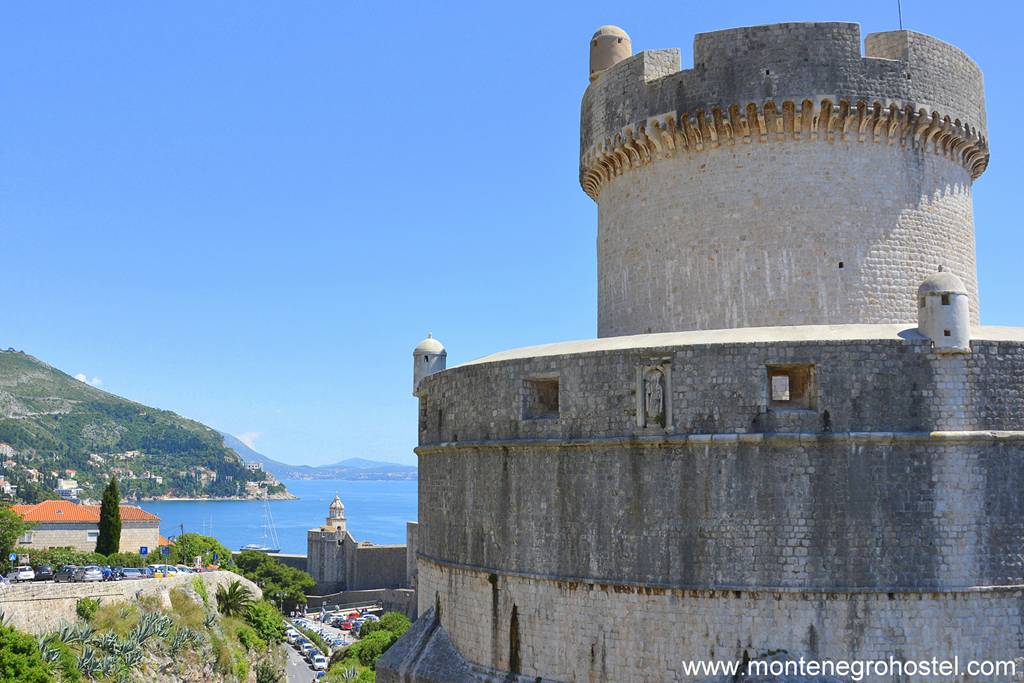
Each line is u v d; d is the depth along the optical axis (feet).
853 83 101.55
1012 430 87.51
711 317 105.60
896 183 104.63
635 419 92.53
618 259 115.85
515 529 101.04
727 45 104.68
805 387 91.15
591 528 94.43
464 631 107.55
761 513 87.25
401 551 595.47
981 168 117.70
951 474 86.33
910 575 85.05
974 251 115.03
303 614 529.86
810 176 103.55
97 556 326.44
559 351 102.63
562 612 95.71
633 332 112.57
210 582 316.40
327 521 614.34
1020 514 86.89
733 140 105.40
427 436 119.85
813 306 102.32
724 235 105.60
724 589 87.30
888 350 87.56
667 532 90.12
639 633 90.63
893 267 103.45
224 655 258.98
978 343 88.07
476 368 108.58
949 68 107.04
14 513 320.50
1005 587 85.46
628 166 114.73
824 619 84.99
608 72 115.85
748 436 87.61
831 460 86.63
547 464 98.58
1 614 197.57
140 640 228.43
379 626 384.88
